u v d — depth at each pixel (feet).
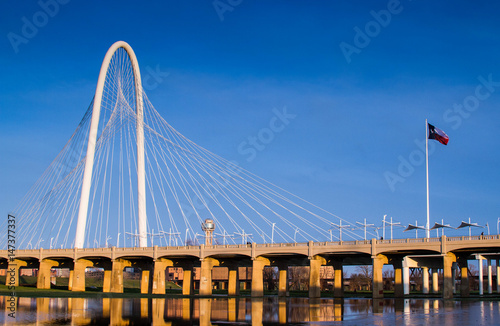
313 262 324.39
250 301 295.69
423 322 162.20
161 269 387.96
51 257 423.23
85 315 191.21
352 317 184.44
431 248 283.38
